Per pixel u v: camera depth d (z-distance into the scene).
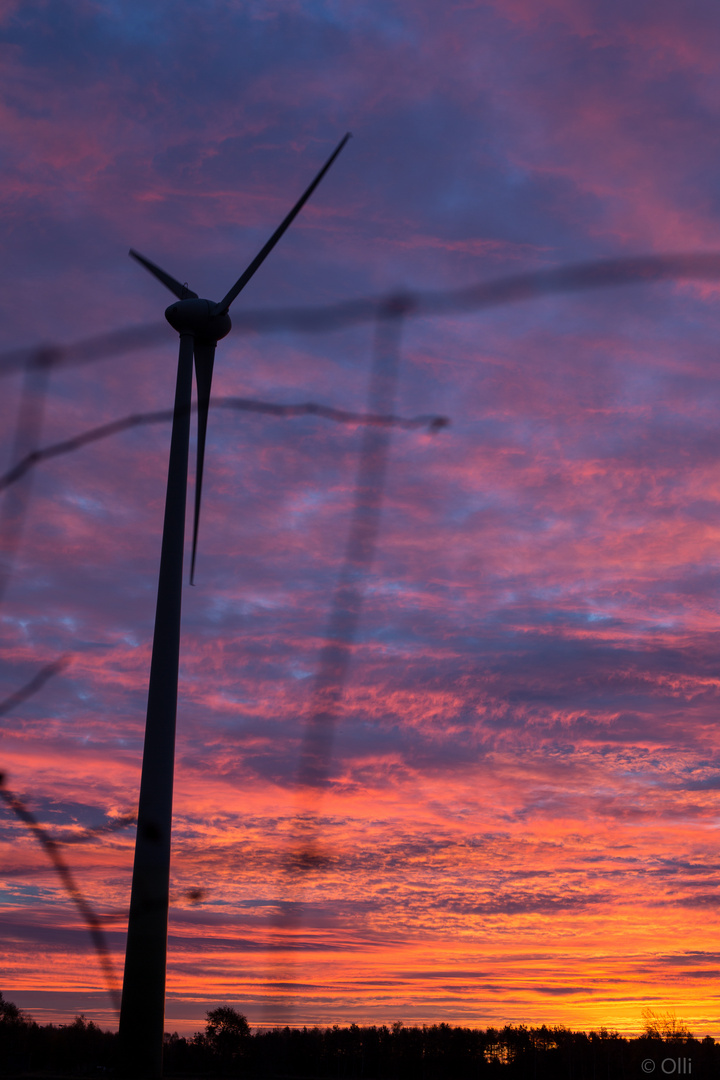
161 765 17.53
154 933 12.79
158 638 18.36
